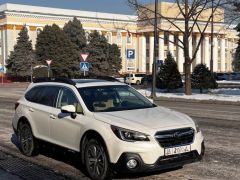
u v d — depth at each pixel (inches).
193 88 1248.2
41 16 3107.8
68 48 2573.8
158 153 226.1
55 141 282.0
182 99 978.1
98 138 242.4
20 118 321.4
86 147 251.8
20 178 257.6
